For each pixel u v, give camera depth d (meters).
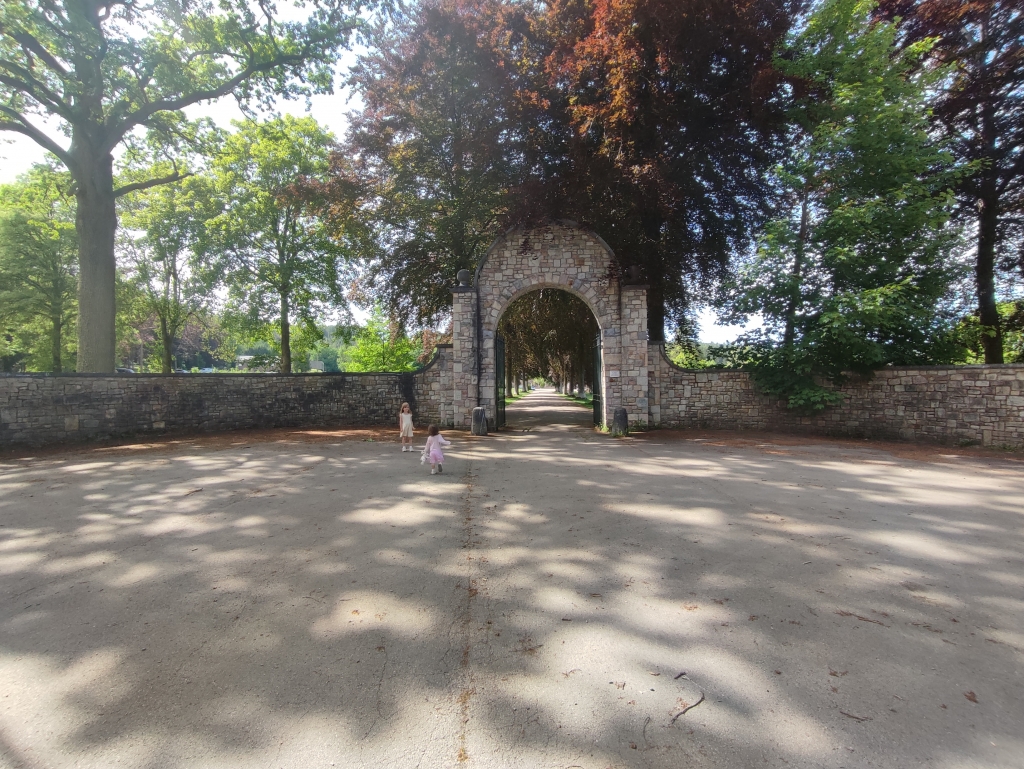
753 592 4.07
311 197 19.16
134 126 16.05
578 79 14.54
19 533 5.75
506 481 8.29
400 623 3.62
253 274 24.09
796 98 13.94
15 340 29.50
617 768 2.26
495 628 3.54
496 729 2.53
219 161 21.97
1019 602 3.91
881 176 13.59
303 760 2.33
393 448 12.45
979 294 16.81
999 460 10.46
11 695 2.86
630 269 15.55
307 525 5.94
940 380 13.28
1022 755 2.33
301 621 3.67
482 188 18.61
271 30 15.69
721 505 6.65
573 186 14.66
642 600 3.94
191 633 3.52
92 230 15.38
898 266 13.44
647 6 12.50
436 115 18.50
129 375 14.74
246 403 16.78
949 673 2.99
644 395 15.34
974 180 15.45
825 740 2.44
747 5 12.87
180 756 2.37
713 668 3.05
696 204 15.74
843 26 13.78
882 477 8.50
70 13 12.35
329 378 17.78
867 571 4.49
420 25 16.50
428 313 22.44
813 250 13.95
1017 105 14.70
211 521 6.14
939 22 14.85
